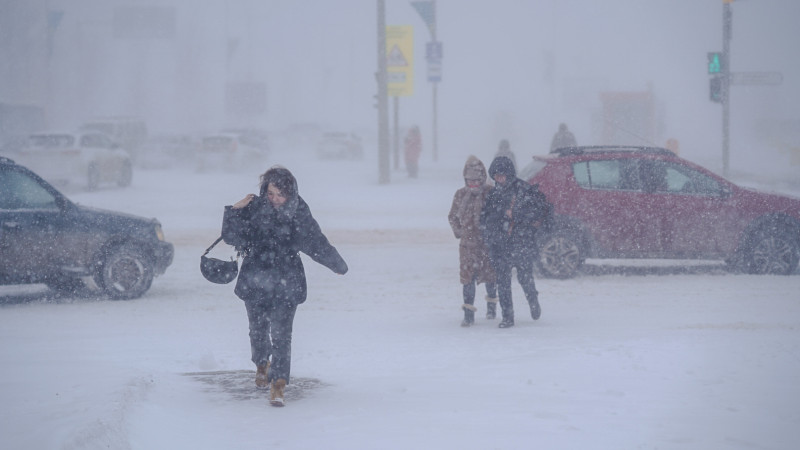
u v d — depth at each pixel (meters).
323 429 19.75
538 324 36.66
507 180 35.75
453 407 21.95
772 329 34.09
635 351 29.12
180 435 18.94
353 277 52.00
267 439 18.80
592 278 51.69
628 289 47.22
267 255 23.09
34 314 40.56
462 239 36.41
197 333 35.25
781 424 19.97
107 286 44.75
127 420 18.66
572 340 31.97
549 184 51.66
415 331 35.25
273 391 22.27
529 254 36.19
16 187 44.16
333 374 26.86
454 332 34.88
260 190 23.47
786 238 52.22
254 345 24.02
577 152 52.66
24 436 16.75
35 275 43.81
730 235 52.25
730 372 25.75
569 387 24.22
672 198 51.91
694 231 51.94
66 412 18.88
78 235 44.38
